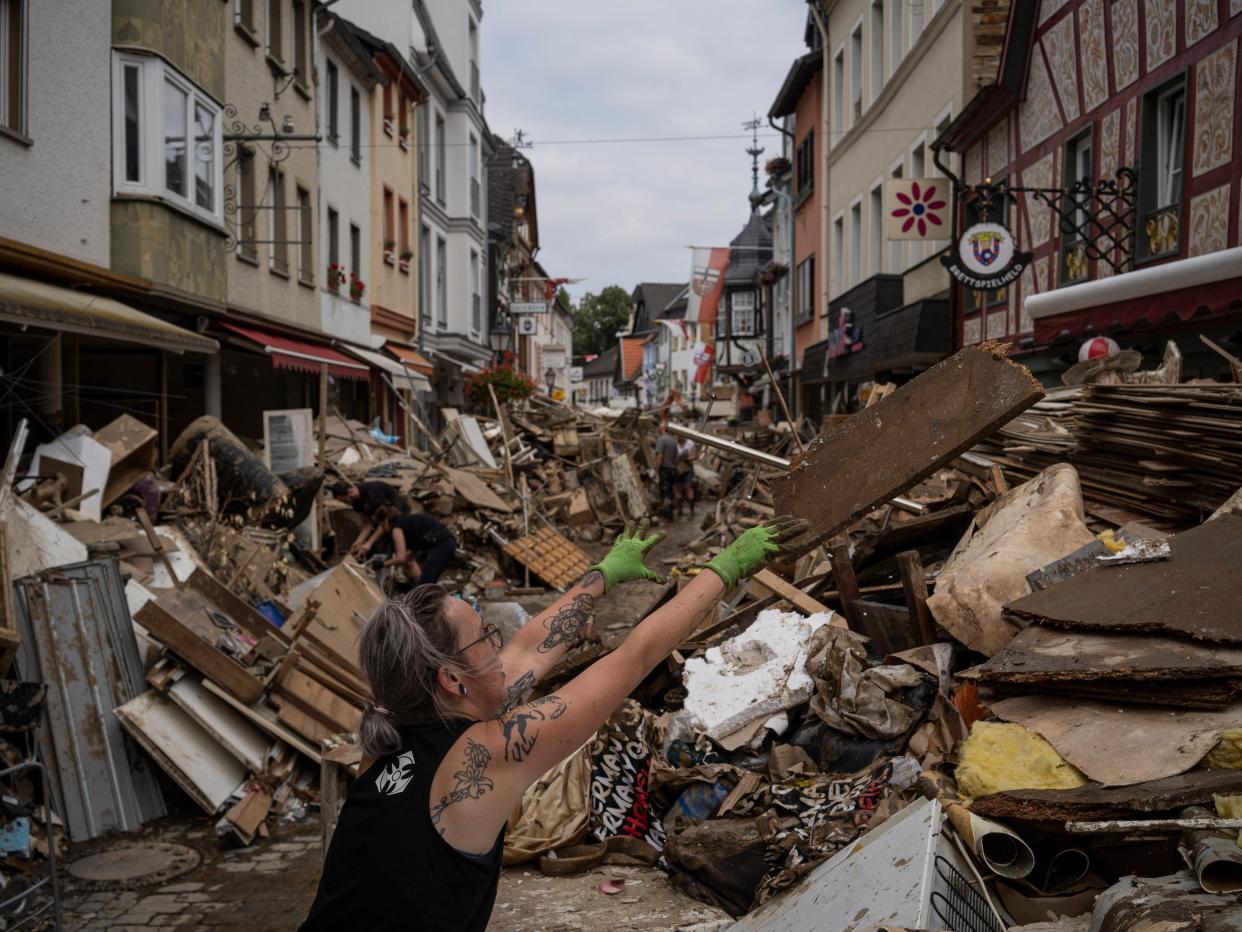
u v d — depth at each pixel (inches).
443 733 86.4
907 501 277.0
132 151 506.6
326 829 192.5
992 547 202.8
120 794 249.6
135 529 355.6
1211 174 406.3
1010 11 588.4
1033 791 131.1
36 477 360.5
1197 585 156.9
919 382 140.8
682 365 2930.6
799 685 210.2
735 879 178.4
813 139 1216.2
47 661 251.9
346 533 552.7
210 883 218.4
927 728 182.9
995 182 646.5
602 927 170.7
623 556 103.3
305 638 293.6
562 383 3474.4
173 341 481.7
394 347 1138.7
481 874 83.1
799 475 144.6
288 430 560.1
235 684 261.9
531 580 586.2
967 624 187.3
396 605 88.2
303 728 268.2
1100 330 413.4
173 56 523.8
